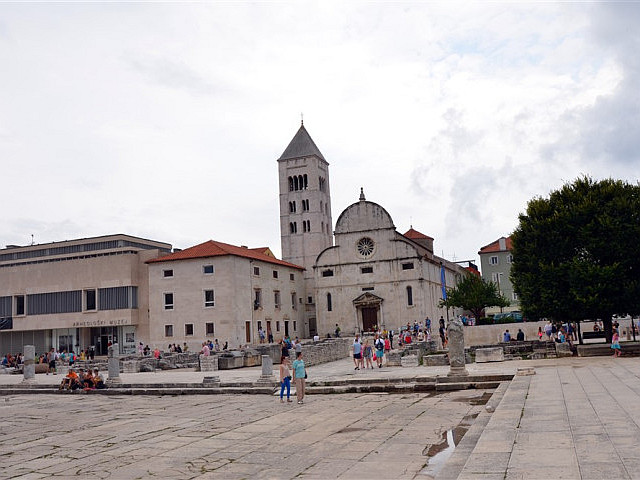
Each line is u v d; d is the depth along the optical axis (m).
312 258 112.31
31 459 17.50
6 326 92.00
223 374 43.97
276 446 17.77
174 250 108.38
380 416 22.50
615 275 42.62
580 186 47.06
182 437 20.02
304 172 115.00
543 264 45.34
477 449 12.77
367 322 91.12
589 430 14.04
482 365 38.56
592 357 38.88
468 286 85.69
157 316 82.19
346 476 13.70
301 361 28.12
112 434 21.34
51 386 40.97
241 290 81.62
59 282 89.75
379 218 91.75
